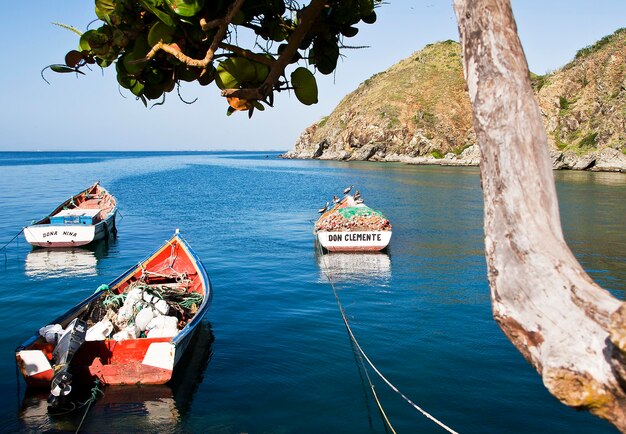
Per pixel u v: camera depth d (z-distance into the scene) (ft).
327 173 244.01
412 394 26.66
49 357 27.20
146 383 27.22
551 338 3.37
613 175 198.90
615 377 3.07
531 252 3.51
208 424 24.07
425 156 336.70
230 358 31.32
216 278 51.85
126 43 5.08
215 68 5.55
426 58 426.10
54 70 5.22
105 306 33.68
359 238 62.08
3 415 24.82
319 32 6.12
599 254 62.69
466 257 61.00
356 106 412.16
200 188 167.73
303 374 29.07
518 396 26.35
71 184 178.70
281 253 64.49
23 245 69.36
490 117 3.72
